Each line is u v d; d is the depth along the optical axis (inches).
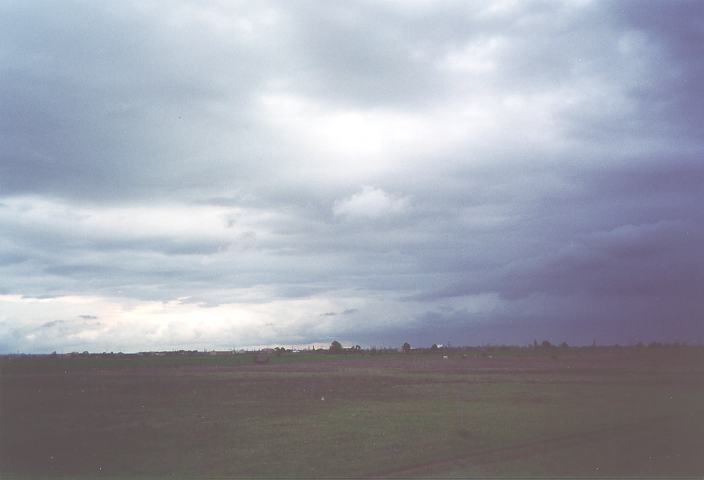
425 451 964.0
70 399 1876.2
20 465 903.7
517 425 1218.6
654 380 2324.1
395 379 2659.9
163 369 4079.7
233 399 1845.5
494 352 6771.7
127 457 956.6
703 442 1018.7
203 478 812.6
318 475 821.9
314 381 2610.7
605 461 876.6
